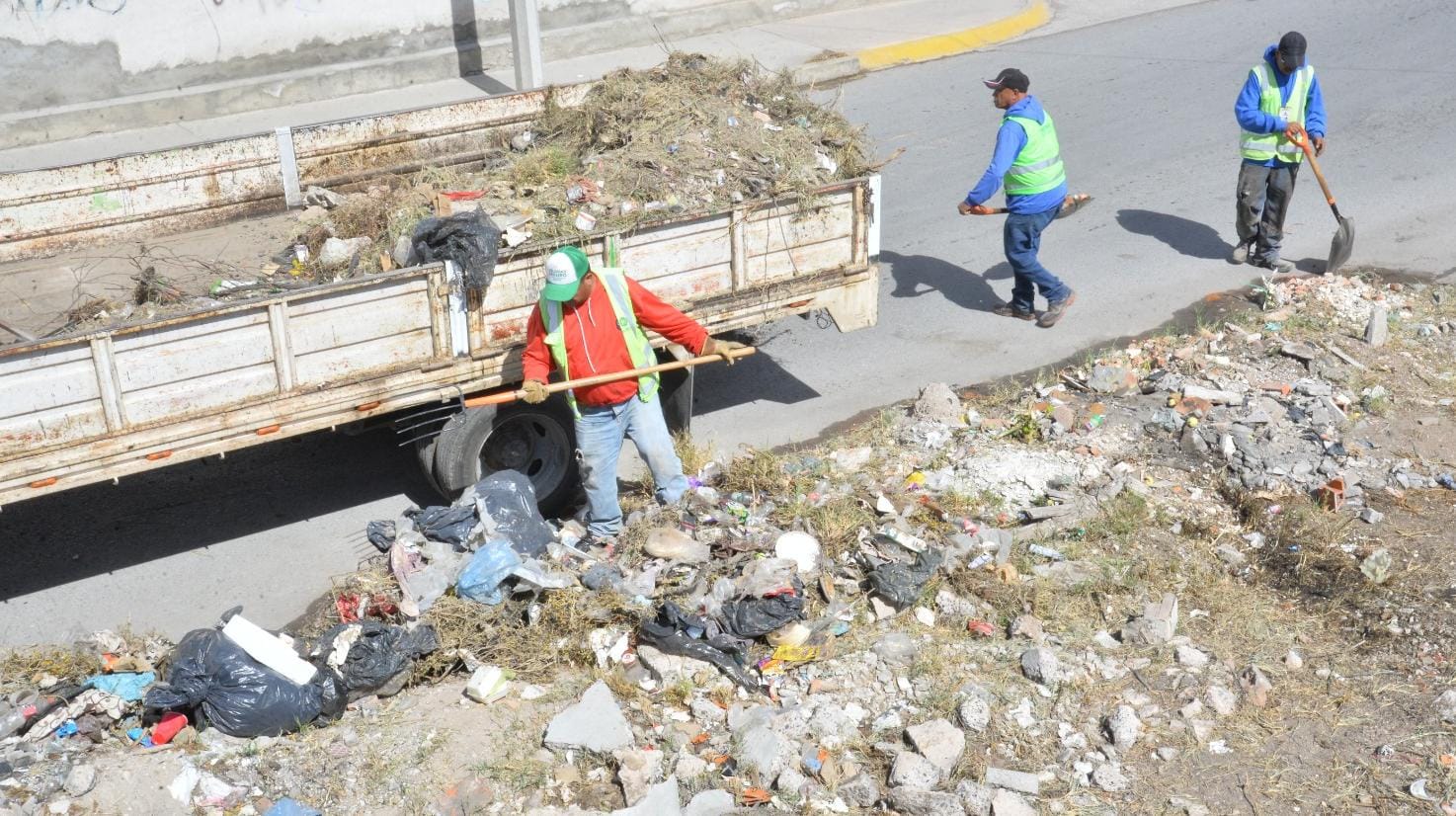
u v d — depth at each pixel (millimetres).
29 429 5320
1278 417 7266
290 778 4773
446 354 6156
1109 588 5836
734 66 7723
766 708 5047
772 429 7586
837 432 7535
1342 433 7172
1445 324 8453
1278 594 5883
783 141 7207
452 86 14219
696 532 6004
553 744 4875
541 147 7551
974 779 4762
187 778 4719
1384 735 4988
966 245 10102
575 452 6621
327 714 5090
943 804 4566
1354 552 6094
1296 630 5609
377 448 7508
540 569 5707
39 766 4766
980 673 5305
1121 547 6137
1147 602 5750
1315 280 9094
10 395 5234
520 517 5980
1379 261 9562
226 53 13156
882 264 9805
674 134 7074
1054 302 8680
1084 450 6996
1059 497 6477
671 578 5684
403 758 4883
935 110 13023
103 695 5082
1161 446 7086
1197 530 6301
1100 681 5293
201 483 7148
